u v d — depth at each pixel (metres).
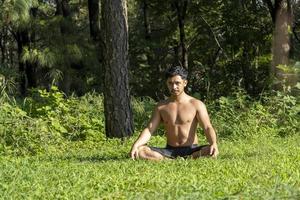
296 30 29.19
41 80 24.09
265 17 27.03
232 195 4.67
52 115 13.33
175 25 29.97
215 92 25.91
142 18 33.78
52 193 5.16
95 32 25.81
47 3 25.36
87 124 13.10
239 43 27.31
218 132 13.20
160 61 30.69
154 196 4.81
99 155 9.20
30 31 22.05
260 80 26.62
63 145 11.71
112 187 5.39
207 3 27.78
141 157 8.04
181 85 8.28
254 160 7.40
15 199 4.95
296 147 9.66
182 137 8.19
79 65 23.20
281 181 5.54
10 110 11.73
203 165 6.84
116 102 12.23
